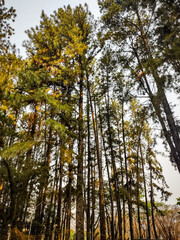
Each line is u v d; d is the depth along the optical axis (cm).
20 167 589
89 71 1015
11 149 495
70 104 900
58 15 1127
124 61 870
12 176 532
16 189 532
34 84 664
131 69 812
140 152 1515
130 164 1496
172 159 564
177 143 502
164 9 546
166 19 552
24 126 858
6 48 500
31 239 475
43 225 720
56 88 989
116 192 947
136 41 900
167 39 519
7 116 575
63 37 1025
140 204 1338
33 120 856
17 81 616
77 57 1000
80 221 711
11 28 488
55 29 1055
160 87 568
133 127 1148
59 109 690
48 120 625
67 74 914
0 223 473
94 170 1373
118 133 1430
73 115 916
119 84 899
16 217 502
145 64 629
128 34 903
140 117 778
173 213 1406
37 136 915
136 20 914
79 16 1139
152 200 1459
